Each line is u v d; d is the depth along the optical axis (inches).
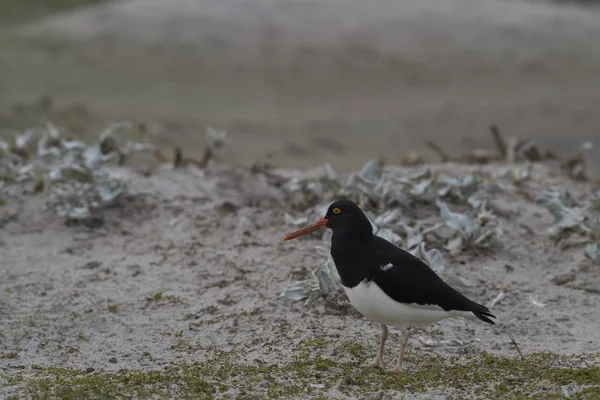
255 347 382.6
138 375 351.3
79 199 513.3
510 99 1283.2
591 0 1920.5
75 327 406.3
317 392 337.7
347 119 1159.0
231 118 1129.4
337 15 1565.0
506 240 490.0
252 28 1499.8
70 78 1266.0
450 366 365.1
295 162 935.7
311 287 419.5
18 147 581.3
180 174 566.6
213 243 487.2
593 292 440.8
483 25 1573.6
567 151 1050.1
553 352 380.2
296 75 1347.2
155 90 1243.8
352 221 351.3
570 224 483.5
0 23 1524.4
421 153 1006.4
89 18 1542.8
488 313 346.6
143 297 435.2
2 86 1201.4
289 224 504.1
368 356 372.5
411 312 341.4
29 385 339.6
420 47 1475.1
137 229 506.3
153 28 1487.5
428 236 477.1
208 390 338.0
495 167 593.6
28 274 460.1
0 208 520.4
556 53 1493.6
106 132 582.2
